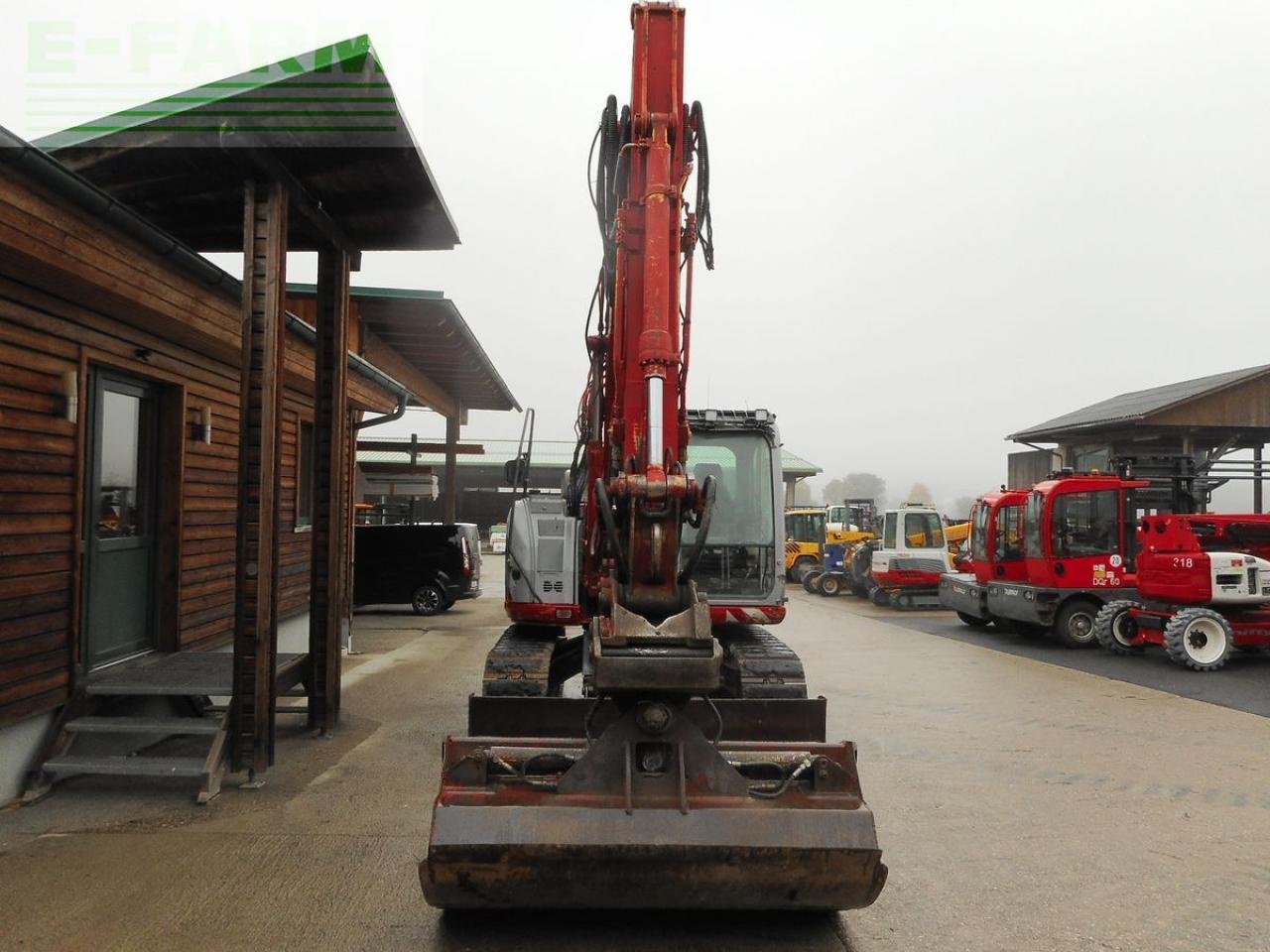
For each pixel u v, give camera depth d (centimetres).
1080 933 401
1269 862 491
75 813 536
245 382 598
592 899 367
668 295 458
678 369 461
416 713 835
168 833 505
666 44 490
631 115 488
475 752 402
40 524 560
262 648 599
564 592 687
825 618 1900
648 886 363
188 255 608
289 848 484
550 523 702
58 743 578
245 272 597
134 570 709
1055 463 3102
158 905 411
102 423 660
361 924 396
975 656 1326
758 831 362
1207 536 1345
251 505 598
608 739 384
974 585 1642
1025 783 646
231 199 651
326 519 748
